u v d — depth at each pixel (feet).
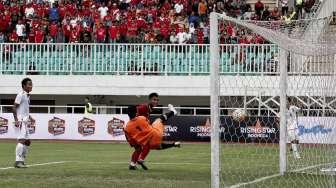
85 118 142.72
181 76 148.56
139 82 150.00
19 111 74.02
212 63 49.96
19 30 164.04
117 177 62.80
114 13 167.43
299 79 88.48
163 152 106.52
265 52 109.70
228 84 105.91
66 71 151.84
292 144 85.76
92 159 89.25
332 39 56.85
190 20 167.53
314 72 71.15
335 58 62.08
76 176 63.16
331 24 57.36
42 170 69.72
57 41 162.50
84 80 151.43
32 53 152.15
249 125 109.40
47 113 147.64
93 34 162.09
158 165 79.36
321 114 88.22
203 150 112.16
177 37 159.84
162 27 161.48
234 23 58.08
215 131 49.65
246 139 100.78
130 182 58.59
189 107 141.90
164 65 149.28
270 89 109.50
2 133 144.05
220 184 54.08
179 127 141.49
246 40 108.58
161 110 152.05
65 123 143.43
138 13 167.12
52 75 152.15
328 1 120.88
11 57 152.56
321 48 57.00
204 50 147.95
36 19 167.32
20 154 73.87
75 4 173.27
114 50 150.20
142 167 73.41
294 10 164.96
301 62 75.00
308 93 87.56
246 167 71.36
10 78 152.15
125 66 150.20
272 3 181.27
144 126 71.46
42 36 161.17
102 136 142.10
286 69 72.43
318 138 80.23
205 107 149.38
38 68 152.25
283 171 68.59
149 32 160.35
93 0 173.99
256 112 111.04
